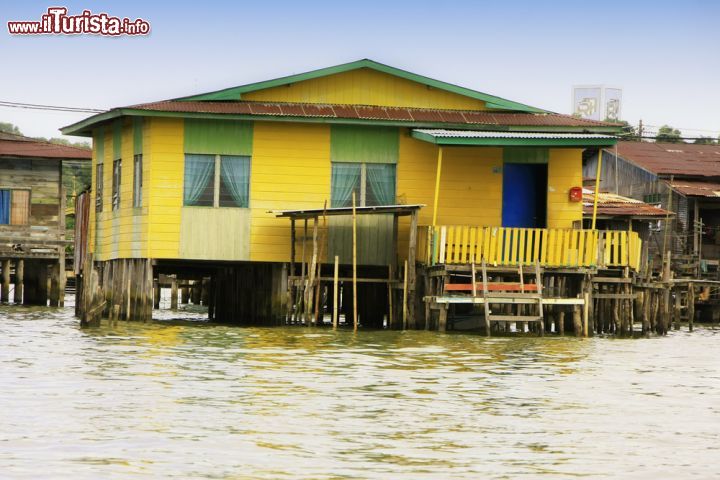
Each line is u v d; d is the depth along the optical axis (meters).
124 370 22.22
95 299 32.88
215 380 21.03
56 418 16.58
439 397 19.59
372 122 34.84
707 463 14.68
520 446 15.50
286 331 32.88
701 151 62.00
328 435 15.88
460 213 35.81
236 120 34.75
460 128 35.03
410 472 13.84
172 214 34.62
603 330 35.56
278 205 35.09
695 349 30.95
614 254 33.41
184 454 14.42
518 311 33.25
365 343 29.28
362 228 35.28
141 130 35.47
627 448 15.52
